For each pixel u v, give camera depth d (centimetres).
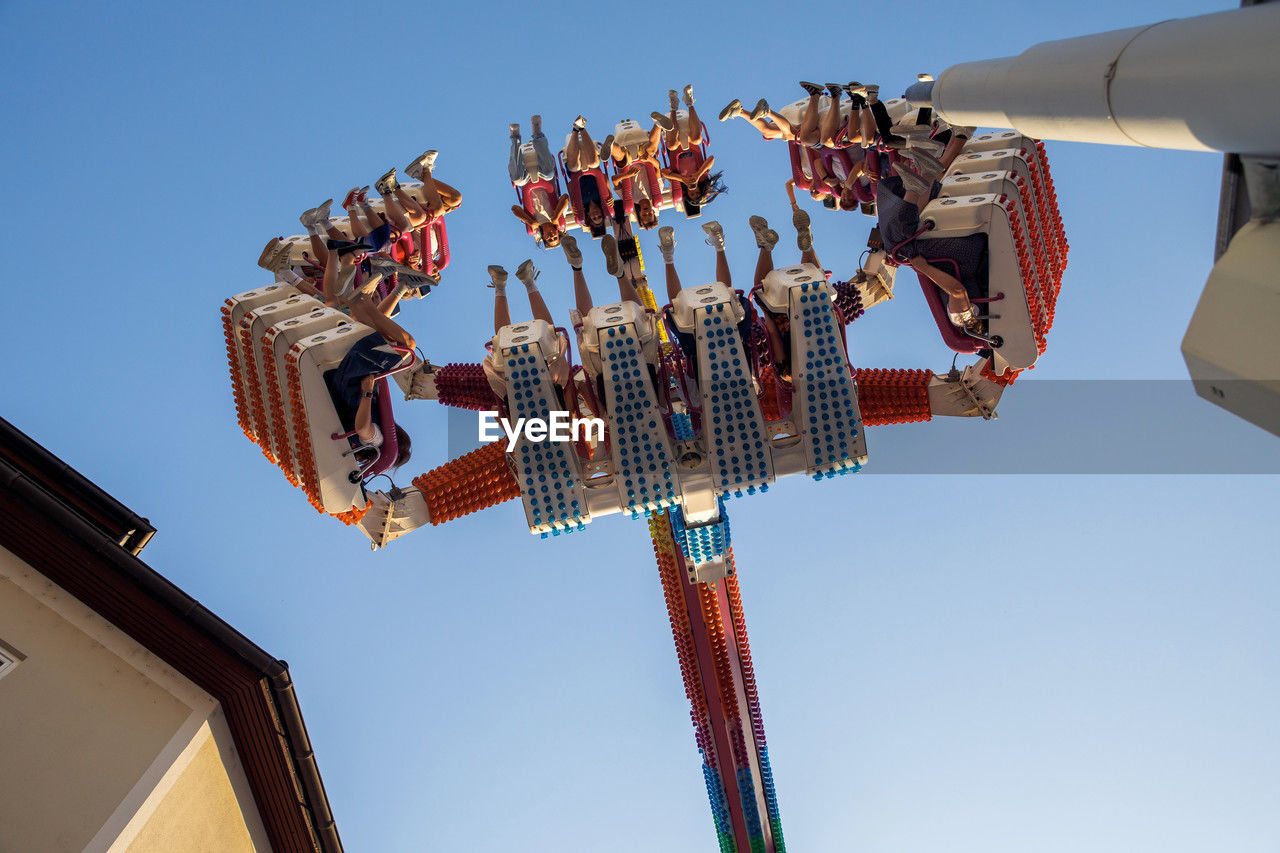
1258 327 699
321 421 1254
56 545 1186
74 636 1161
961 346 1292
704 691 1781
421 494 1350
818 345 1212
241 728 1216
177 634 1192
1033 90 946
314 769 1259
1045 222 1317
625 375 1218
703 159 1758
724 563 1485
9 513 1180
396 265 1300
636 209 1767
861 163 1622
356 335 1253
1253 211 750
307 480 1288
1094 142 913
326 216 1395
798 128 1691
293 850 1284
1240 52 701
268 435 1372
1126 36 844
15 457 1337
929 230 1230
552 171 1719
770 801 1852
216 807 1187
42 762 1074
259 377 1348
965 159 1302
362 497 1301
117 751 1097
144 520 1409
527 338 1230
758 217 1267
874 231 1422
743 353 1218
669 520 1722
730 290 1236
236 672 1195
